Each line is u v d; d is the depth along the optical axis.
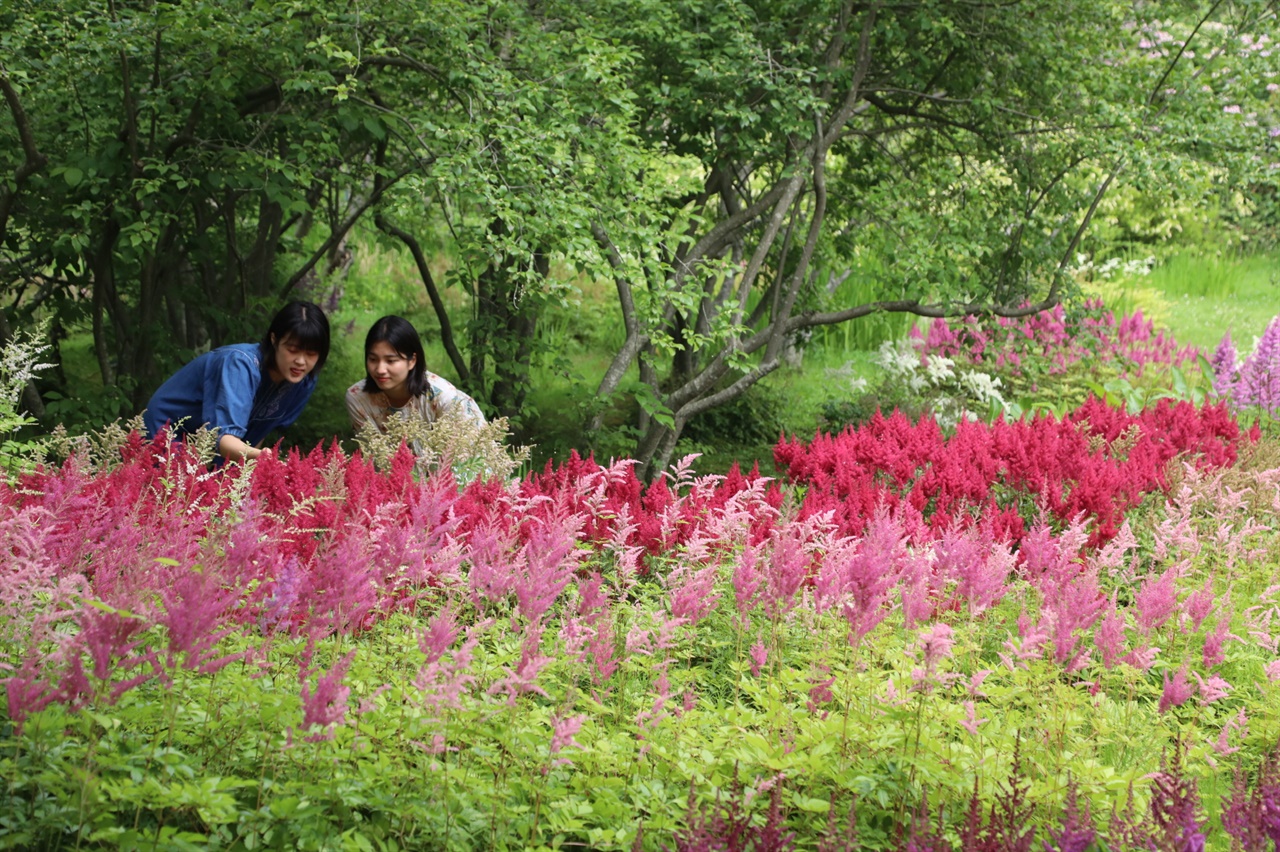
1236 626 4.71
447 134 6.83
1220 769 3.55
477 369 9.15
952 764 3.04
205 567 2.96
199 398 5.26
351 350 12.03
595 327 12.85
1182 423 7.66
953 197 9.74
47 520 3.29
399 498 4.59
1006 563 3.94
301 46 6.69
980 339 11.40
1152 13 9.10
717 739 3.08
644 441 8.79
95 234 7.62
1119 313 15.09
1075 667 3.48
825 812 2.95
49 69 6.73
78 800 2.40
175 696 2.75
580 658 3.34
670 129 9.15
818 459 6.38
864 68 8.63
